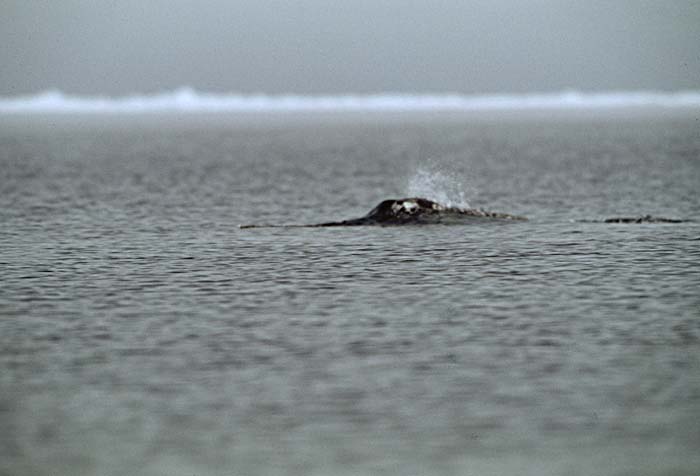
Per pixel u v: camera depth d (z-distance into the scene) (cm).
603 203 19750
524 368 7750
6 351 8344
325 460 6078
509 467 5991
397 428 6544
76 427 6600
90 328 9094
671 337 8644
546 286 10812
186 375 7625
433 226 15362
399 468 5975
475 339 8600
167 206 19788
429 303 10006
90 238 14838
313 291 10644
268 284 11038
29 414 6831
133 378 7562
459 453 6172
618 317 9381
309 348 8344
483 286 10831
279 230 15525
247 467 5991
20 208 19375
